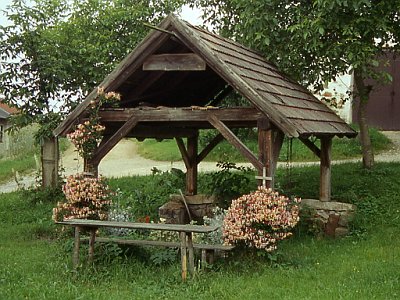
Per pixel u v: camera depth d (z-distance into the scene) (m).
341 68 12.28
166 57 8.66
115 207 10.13
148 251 8.62
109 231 9.15
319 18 11.28
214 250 8.10
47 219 12.30
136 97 10.05
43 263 8.61
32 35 13.19
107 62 14.15
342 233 10.26
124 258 8.44
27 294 6.98
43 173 14.04
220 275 7.71
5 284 7.43
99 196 9.05
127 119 9.11
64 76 13.30
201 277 7.56
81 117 9.17
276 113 8.00
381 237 9.86
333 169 14.58
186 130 11.49
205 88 11.56
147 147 24.86
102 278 7.76
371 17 11.45
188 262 7.89
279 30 12.55
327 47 11.81
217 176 11.27
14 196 15.04
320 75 12.55
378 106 22.53
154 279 7.66
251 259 8.20
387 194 12.18
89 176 9.18
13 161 24.91
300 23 11.70
